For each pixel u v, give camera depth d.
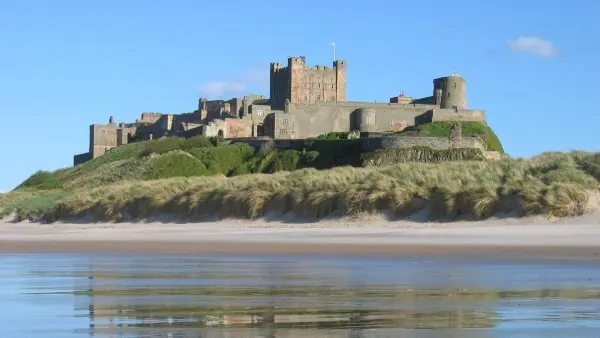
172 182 180.38
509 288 50.44
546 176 130.12
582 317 38.91
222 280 57.16
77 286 53.94
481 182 131.38
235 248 93.56
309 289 51.00
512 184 126.56
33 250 93.50
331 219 135.50
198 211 156.12
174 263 73.50
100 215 175.62
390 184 135.25
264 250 89.81
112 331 35.72
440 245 92.44
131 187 180.12
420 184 135.88
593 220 114.12
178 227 142.62
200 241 106.75
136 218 167.25
